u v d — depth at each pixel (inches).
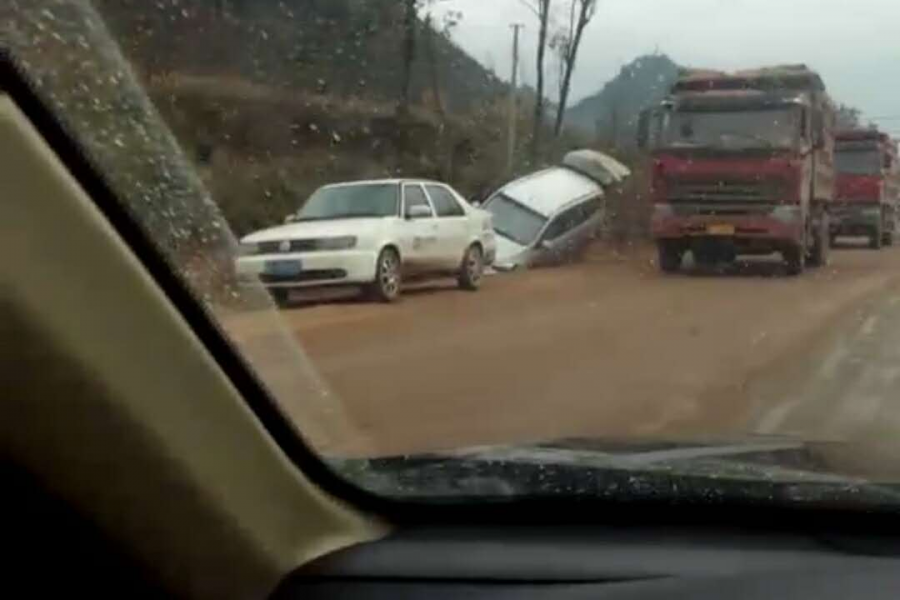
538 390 349.1
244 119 490.0
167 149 103.7
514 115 1110.4
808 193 846.5
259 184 548.1
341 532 97.4
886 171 1218.6
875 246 1210.6
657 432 281.0
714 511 99.3
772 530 98.5
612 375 383.2
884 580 89.9
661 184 838.5
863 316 571.5
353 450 138.0
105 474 81.8
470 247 718.5
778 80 838.5
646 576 91.3
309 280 577.0
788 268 842.2
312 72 468.4
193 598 87.7
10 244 74.9
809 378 379.9
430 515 100.6
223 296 118.2
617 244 957.8
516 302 646.5
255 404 92.6
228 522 89.0
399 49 719.1
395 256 636.1
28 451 78.1
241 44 343.0
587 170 996.6
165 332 85.5
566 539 97.2
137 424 82.6
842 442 135.7
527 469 110.3
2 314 74.7
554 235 917.8
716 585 89.7
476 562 93.0
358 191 652.1
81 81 89.0
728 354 439.2
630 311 600.7
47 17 85.4
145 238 84.8
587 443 132.6
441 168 892.6
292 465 95.2
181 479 85.9
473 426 285.3
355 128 655.8
